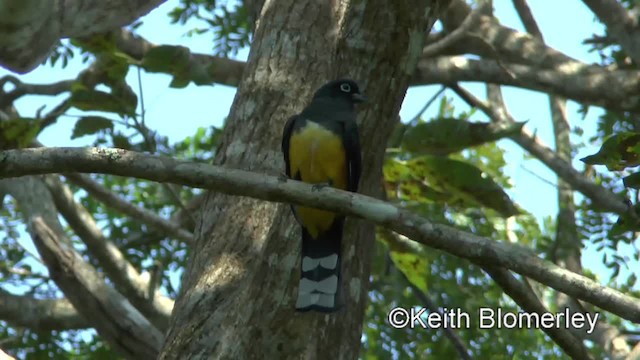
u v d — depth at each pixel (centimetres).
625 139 841
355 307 916
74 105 1295
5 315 1638
